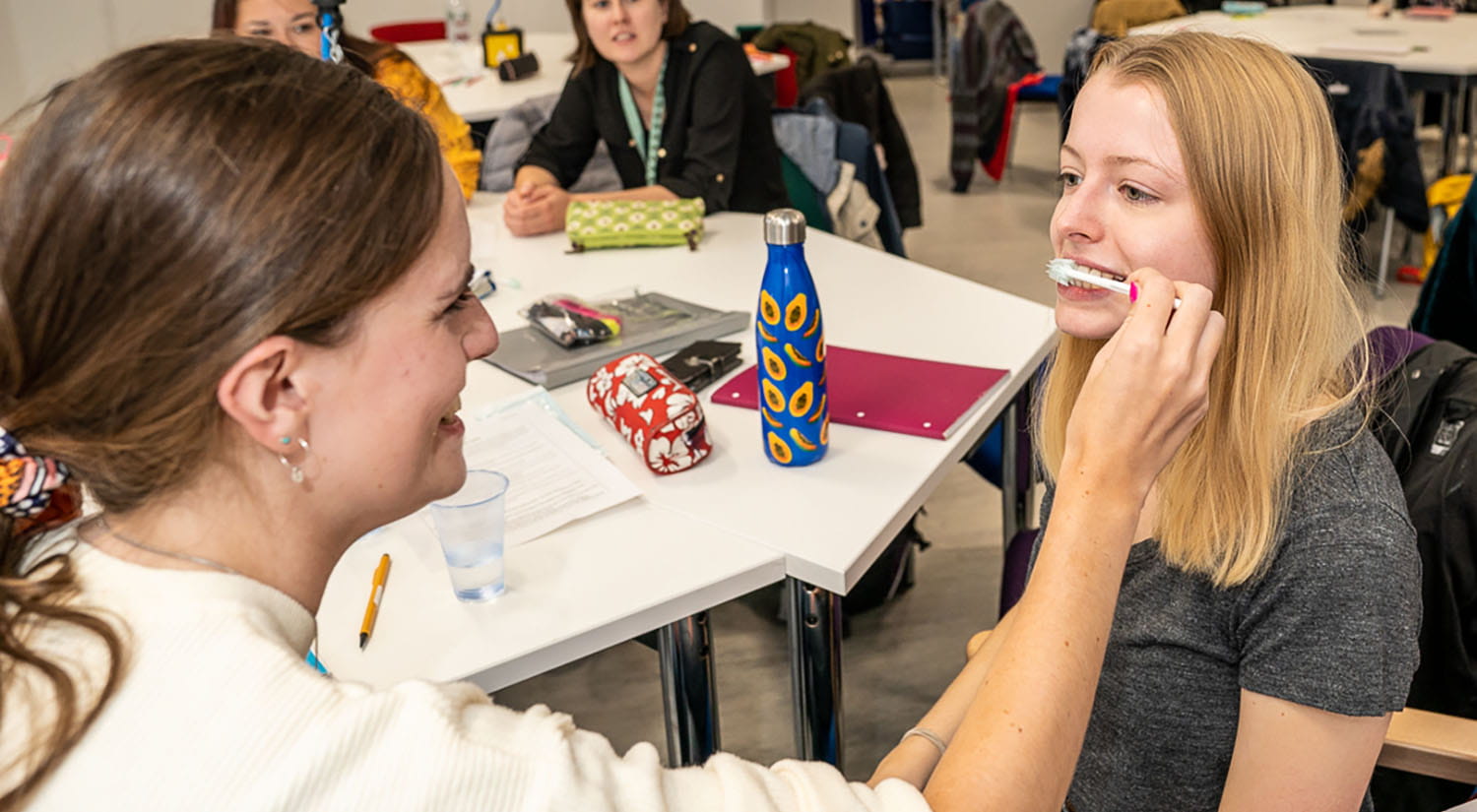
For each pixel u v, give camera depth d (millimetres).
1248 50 954
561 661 1159
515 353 1797
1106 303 1016
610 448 1513
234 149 561
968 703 1157
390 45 2758
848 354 1744
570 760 586
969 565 2674
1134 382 776
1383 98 3486
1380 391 1339
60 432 587
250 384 583
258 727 540
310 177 572
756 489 1397
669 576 1240
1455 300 2307
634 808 594
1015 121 6172
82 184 554
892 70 8734
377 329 620
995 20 5441
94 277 555
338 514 659
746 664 2348
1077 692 744
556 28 6969
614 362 1549
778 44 5309
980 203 5559
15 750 533
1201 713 1017
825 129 2949
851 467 1435
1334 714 908
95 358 563
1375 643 889
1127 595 1037
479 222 2602
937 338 1818
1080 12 7898
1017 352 1746
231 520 625
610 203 2430
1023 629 766
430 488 695
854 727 2178
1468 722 1178
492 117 3619
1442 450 1264
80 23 5410
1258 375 933
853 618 2492
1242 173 926
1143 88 954
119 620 565
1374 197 3625
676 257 2309
